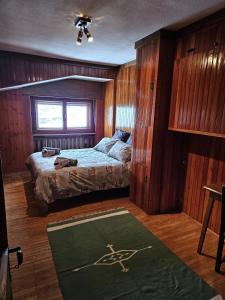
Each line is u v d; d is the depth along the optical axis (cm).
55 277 177
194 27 220
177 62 248
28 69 367
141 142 292
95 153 406
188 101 235
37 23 227
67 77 417
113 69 441
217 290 167
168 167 284
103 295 161
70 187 297
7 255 104
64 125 496
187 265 194
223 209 174
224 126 195
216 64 200
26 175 430
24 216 274
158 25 228
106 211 293
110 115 480
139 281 174
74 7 190
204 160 259
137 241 227
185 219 279
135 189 316
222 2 177
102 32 249
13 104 421
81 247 215
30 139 450
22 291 163
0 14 206
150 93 266
